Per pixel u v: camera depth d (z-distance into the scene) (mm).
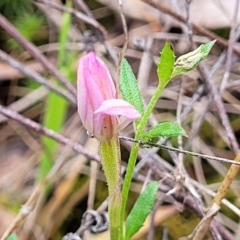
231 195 116
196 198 95
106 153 64
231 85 122
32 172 125
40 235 112
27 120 105
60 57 121
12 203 120
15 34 115
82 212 118
